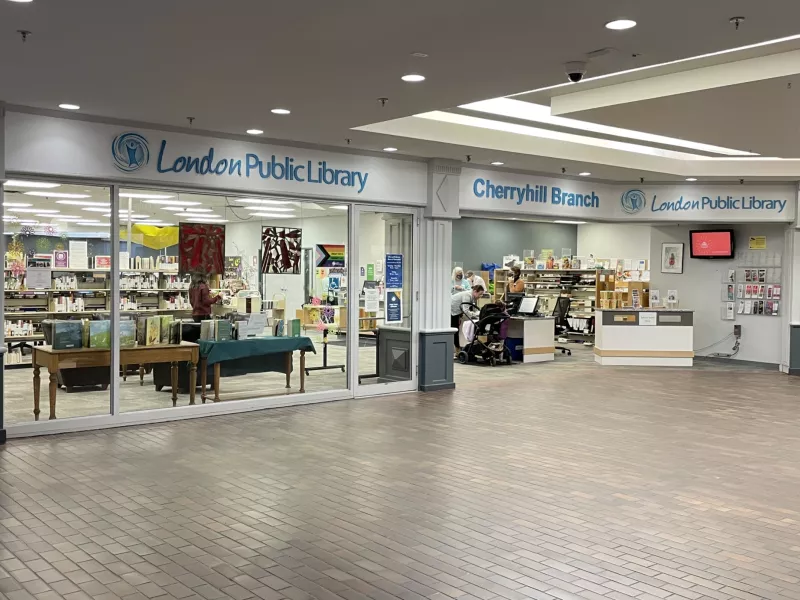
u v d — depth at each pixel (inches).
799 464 268.7
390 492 228.5
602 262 705.0
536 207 476.4
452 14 181.2
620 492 231.8
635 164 460.8
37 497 220.2
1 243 289.7
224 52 214.8
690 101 282.7
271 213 369.1
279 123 318.3
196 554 176.9
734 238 575.8
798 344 511.5
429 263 426.9
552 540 188.9
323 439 300.8
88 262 316.2
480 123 382.6
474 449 285.7
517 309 590.9
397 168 406.3
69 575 164.2
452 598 154.2
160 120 312.7
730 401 402.3
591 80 288.0
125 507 211.5
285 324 378.3
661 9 175.9
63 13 182.4
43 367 306.7
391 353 419.2
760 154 410.6
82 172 303.7
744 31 192.7
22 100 277.1
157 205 333.1
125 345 327.6
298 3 174.4
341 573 166.4
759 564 174.9
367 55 216.4
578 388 443.8
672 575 167.5
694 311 597.0
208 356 350.6
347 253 397.4
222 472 249.0
